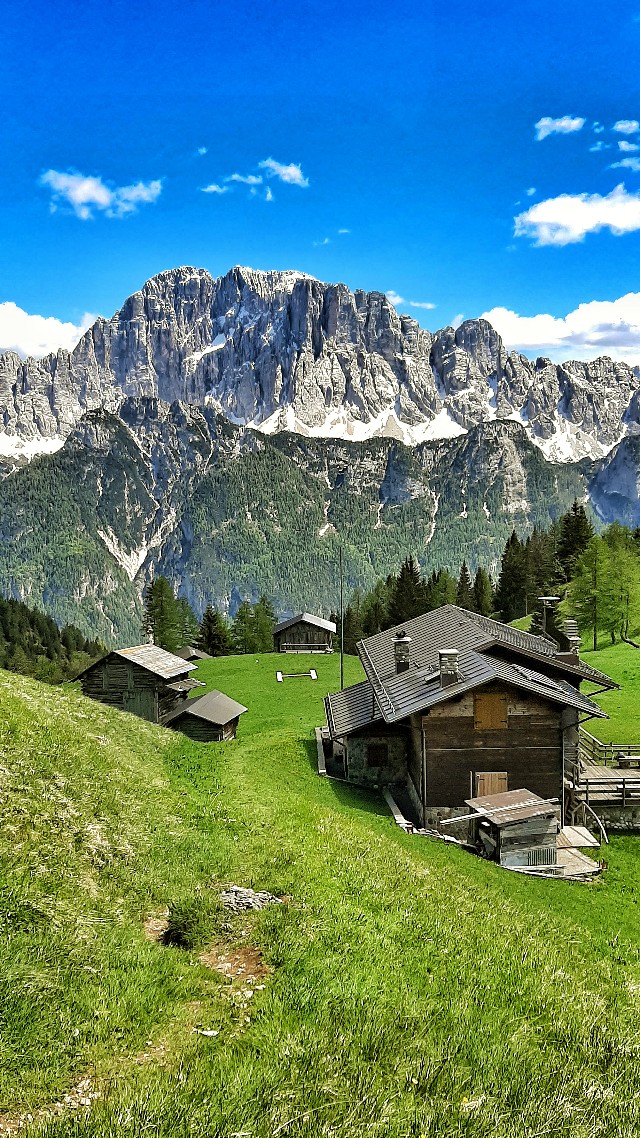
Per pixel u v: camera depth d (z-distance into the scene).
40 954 10.68
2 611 188.75
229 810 23.08
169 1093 8.04
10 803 15.34
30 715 22.20
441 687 36.22
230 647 137.75
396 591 138.88
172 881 15.38
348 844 21.84
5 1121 7.69
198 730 55.75
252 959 12.34
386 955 12.96
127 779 21.78
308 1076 8.76
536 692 35.62
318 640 111.81
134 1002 10.26
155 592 155.25
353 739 40.78
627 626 89.25
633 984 15.48
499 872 29.39
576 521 130.50
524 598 135.62
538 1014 11.82
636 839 36.94
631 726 54.00
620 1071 10.36
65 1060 8.84
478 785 36.03
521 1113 8.77
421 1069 9.34
